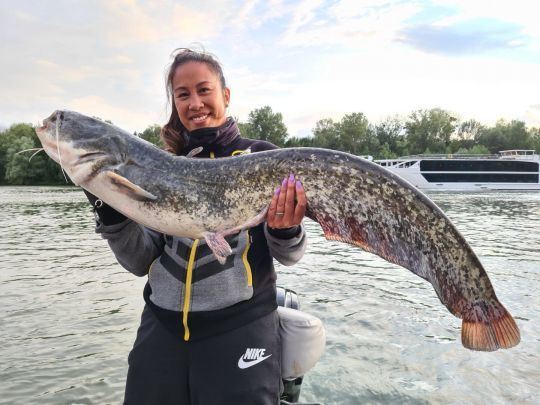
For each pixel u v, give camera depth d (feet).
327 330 21.47
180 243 8.69
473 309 7.66
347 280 31.53
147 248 8.89
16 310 25.05
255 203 8.14
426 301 26.25
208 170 8.34
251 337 8.13
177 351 8.13
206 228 8.30
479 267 7.58
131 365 8.50
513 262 38.42
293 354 9.55
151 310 8.65
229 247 8.07
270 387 8.13
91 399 15.53
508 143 324.39
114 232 8.27
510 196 133.69
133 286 30.35
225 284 8.22
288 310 10.06
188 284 8.27
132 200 8.23
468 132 346.13
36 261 39.06
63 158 8.42
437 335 20.80
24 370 17.58
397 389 15.75
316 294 27.86
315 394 15.42
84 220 74.13
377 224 7.84
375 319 23.02
